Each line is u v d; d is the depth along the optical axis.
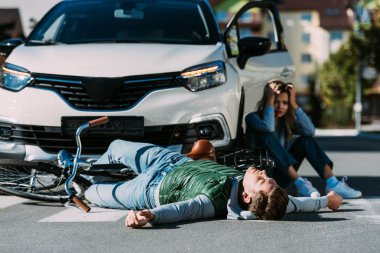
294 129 7.82
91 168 6.14
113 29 8.13
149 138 6.89
